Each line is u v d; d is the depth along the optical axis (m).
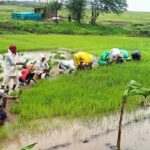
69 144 11.23
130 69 22.70
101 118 13.65
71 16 77.81
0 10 108.88
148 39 60.81
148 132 12.52
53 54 32.34
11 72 16.66
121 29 78.44
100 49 38.12
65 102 14.69
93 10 80.25
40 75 20.00
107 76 20.14
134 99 15.79
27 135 11.77
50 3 78.19
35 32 61.97
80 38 54.38
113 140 11.63
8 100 15.24
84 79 19.28
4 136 11.48
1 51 31.66
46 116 13.42
